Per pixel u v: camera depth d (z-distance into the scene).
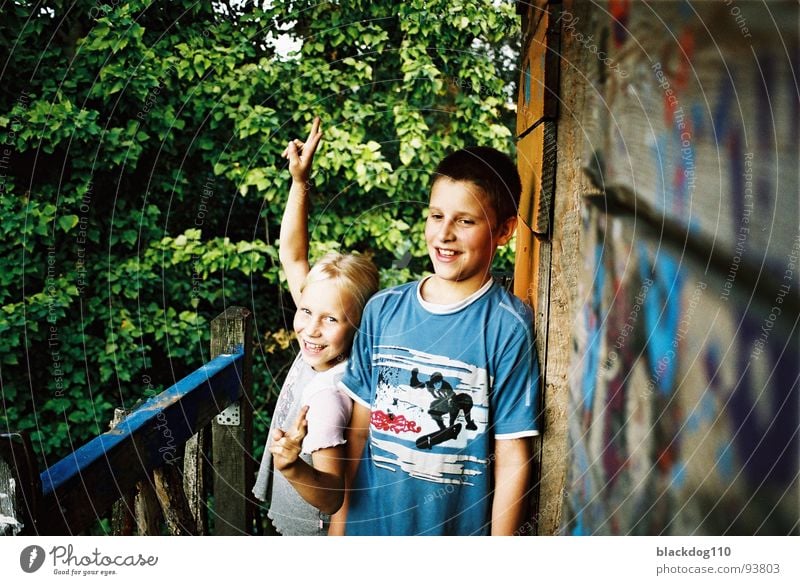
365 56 4.24
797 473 1.00
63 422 4.12
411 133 4.04
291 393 1.73
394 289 1.62
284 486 1.75
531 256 1.68
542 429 1.51
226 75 4.14
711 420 1.12
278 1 4.12
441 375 1.51
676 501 1.19
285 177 4.17
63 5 3.94
